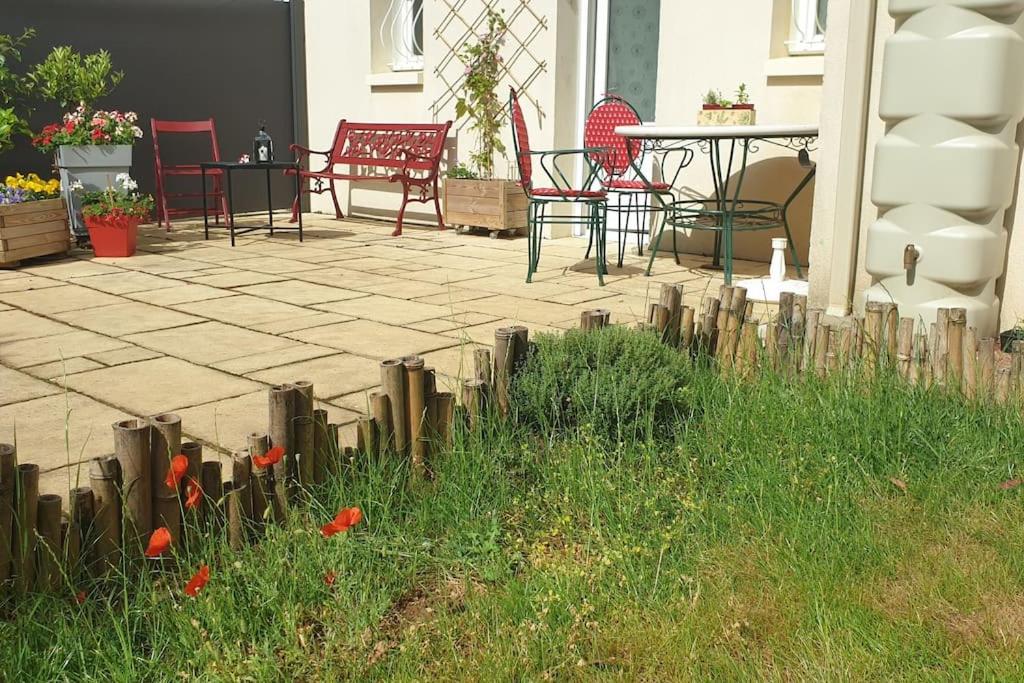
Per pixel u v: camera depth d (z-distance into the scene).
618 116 6.07
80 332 3.94
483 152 7.59
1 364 3.41
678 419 2.62
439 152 7.56
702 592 1.80
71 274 5.39
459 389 2.69
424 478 2.27
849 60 3.39
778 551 1.92
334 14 8.63
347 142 8.65
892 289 3.24
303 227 7.99
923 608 1.73
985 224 3.10
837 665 1.55
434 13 7.80
